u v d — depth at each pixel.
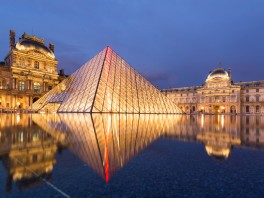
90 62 58.16
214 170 6.18
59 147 9.47
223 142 11.42
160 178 5.44
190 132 16.03
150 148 9.47
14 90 83.81
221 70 122.38
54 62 99.31
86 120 26.38
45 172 5.85
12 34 89.81
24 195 4.33
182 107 139.38
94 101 42.00
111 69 50.78
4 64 96.56
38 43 95.19
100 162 6.98
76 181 5.17
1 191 4.54
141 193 4.45
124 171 6.01
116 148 9.35
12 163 6.79
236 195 4.36
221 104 118.38
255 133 15.91
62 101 52.75
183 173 5.87
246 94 115.44
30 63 90.56
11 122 24.28
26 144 10.14
